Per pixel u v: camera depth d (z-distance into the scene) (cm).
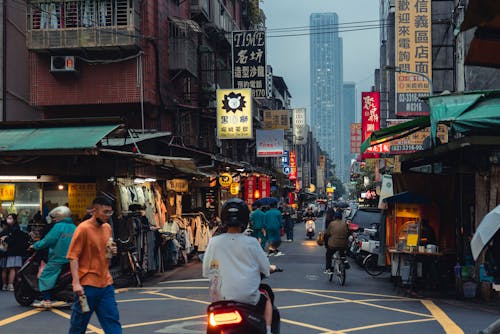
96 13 2181
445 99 1106
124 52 2231
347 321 909
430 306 1077
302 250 2308
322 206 9175
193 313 960
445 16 2825
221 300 484
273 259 1933
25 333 805
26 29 2244
